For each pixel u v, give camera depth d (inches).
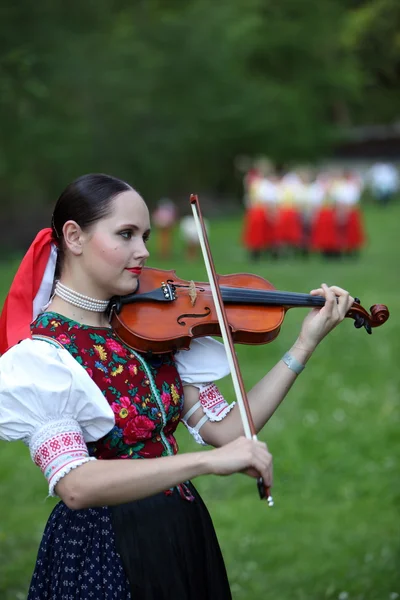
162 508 123.3
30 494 322.0
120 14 1359.5
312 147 1920.5
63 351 119.3
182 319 129.8
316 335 132.0
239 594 225.6
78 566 122.0
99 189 121.2
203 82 1579.7
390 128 2383.1
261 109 1724.9
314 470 335.0
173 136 1478.8
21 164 1195.3
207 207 1830.7
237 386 119.3
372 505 302.2
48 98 1085.8
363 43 1959.9
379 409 404.5
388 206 1804.9
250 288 140.5
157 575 120.8
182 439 370.3
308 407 412.2
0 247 1243.2
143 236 123.7
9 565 246.7
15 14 943.0
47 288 129.3
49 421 115.0
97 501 110.8
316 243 1001.5
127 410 121.0
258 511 297.7
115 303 127.4
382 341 536.1
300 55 2022.6
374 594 220.5
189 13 1592.0
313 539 268.4
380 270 893.2
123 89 1279.5
